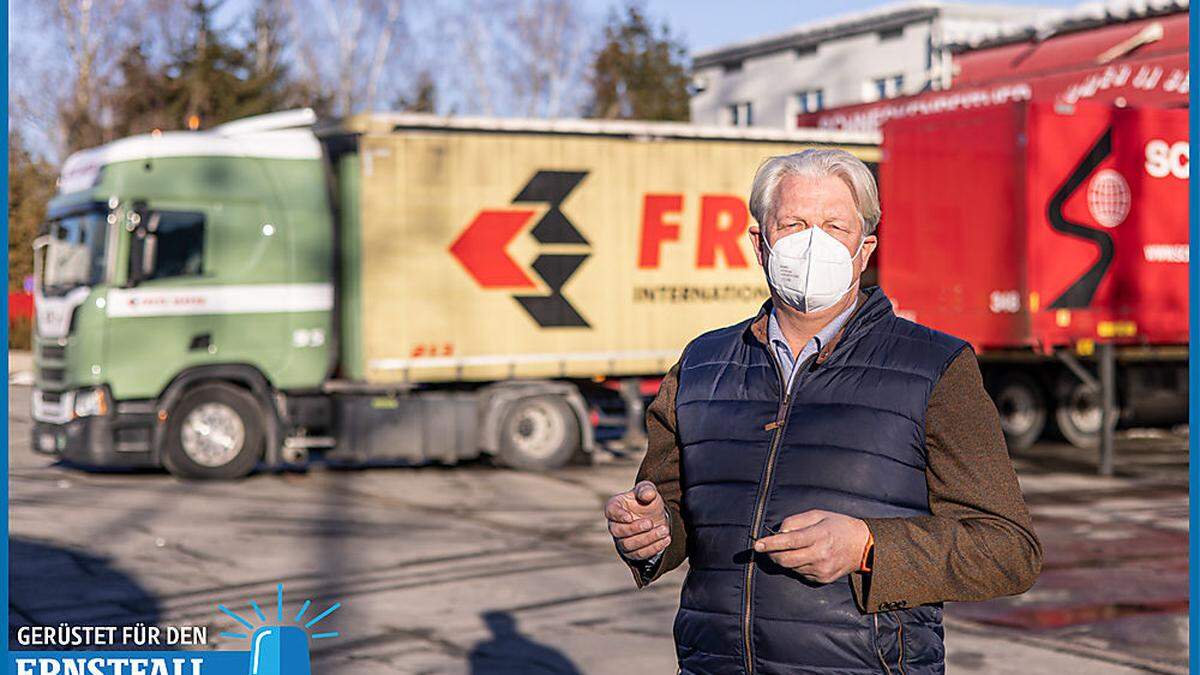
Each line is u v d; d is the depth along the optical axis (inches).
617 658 290.2
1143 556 410.0
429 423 589.9
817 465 123.0
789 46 1503.4
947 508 121.6
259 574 375.6
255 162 576.4
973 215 655.8
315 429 585.3
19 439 726.5
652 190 628.4
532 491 542.9
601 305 619.5
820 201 124.3
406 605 339.9
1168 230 676.7
